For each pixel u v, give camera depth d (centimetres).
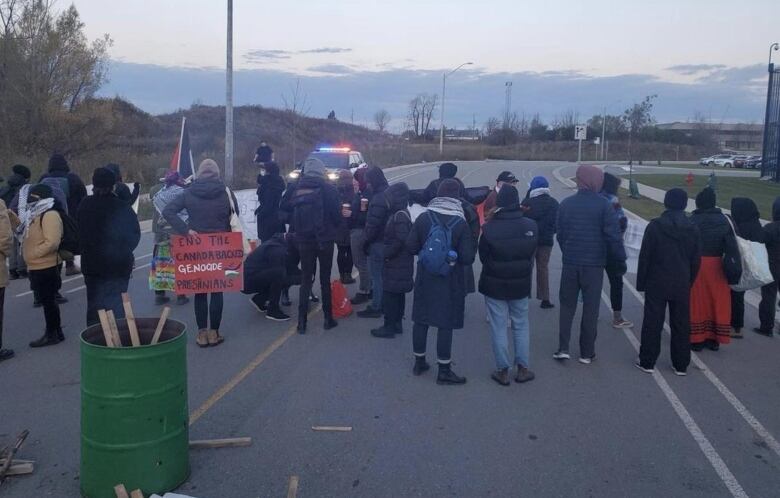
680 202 717
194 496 461
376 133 9538
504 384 683
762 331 895
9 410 614
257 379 693
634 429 583
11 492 469
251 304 1023
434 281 674
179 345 462
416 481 486
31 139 3425
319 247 854
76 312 970
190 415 599
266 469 501
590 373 730
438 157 7212
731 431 584
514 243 666
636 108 6550
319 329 883
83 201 748
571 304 754
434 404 631
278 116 7525
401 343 825
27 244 786
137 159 3366
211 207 779
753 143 14838
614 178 902
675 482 492
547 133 11525
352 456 523
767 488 486
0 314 751
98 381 439
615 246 732
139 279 1209
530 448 541
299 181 860
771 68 4462
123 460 442
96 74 3619
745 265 793
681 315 719
